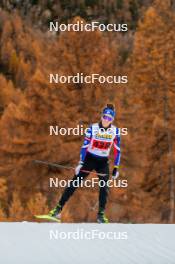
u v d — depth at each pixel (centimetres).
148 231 1394
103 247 1242
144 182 5628
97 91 5312
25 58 11562
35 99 5344
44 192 5172
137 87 5894
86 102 5272
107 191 1602
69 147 5184
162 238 1334
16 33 12756
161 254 1209
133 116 5444
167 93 6066
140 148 5541
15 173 5284
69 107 5256
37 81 5353
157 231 1398
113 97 5391
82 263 1130
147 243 1288
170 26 6400
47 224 1438
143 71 6100
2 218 4419
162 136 5928
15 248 1212
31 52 11375
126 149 5312
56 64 5484
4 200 5203
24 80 10650
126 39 8181
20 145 5278
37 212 4312
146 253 1212
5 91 8944
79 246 1247
